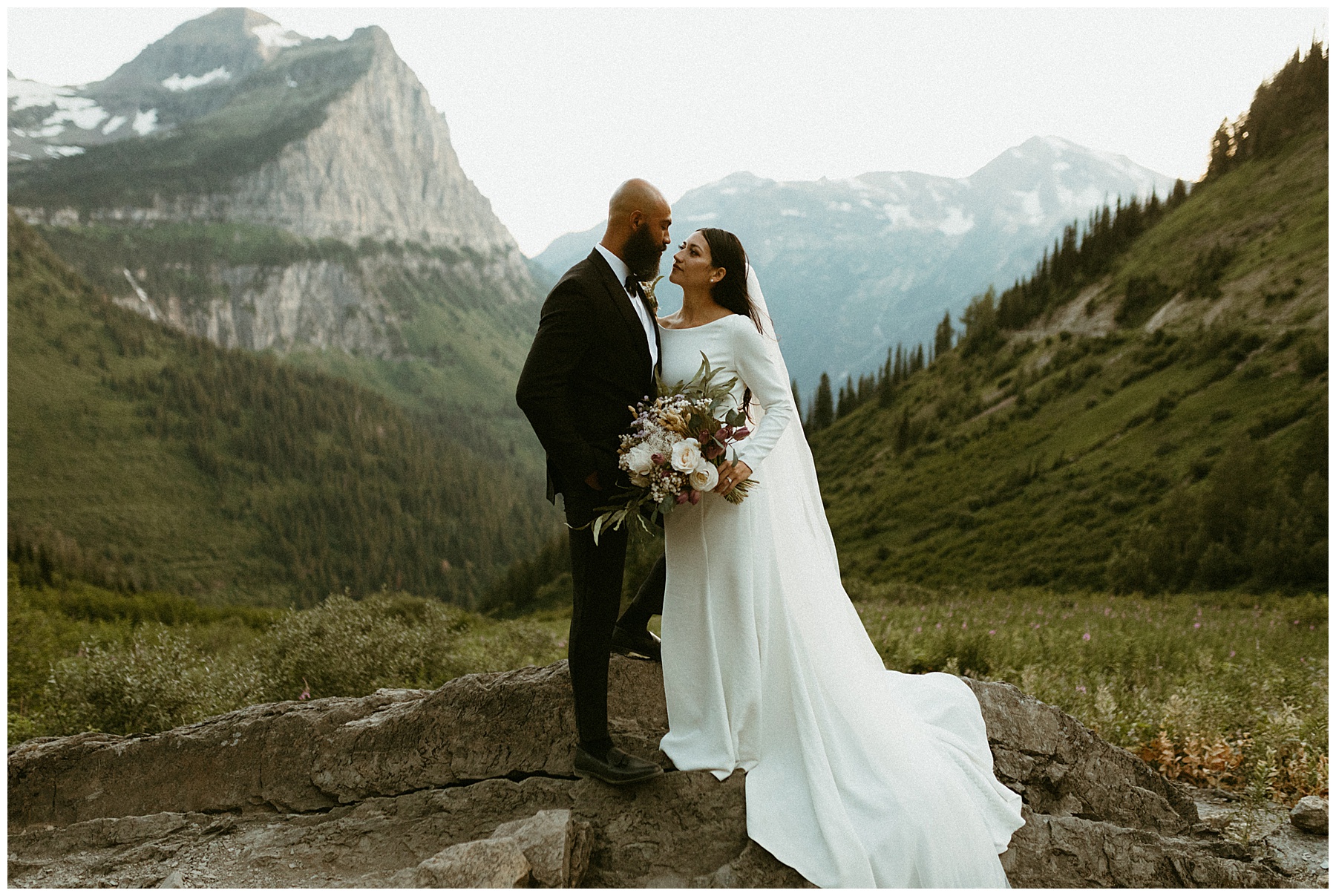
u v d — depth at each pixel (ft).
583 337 9.89
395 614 39.09
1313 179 287.07
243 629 62.85
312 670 26.71
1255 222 291.79
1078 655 31.68
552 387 9.66
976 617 48.62
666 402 10.12
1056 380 280.51
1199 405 210.38
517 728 11.68
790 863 9.32
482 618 73.20
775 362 10.97
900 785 10.12
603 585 10.39
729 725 10.56
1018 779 12.71
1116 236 357.61
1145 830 13.02
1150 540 150.30
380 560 625.82
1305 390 185.16
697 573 10.84
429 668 30.19
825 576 11.91
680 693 10.84
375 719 12.32
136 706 23.39
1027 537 195.31
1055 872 10.88
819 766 10.06
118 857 10.89
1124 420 227.61
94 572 282.77
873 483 282.56
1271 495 137.28
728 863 9.66
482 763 11.57
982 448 263.90
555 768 11.30
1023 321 354.33
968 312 380.58
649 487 9.80
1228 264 277.64
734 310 11.32
